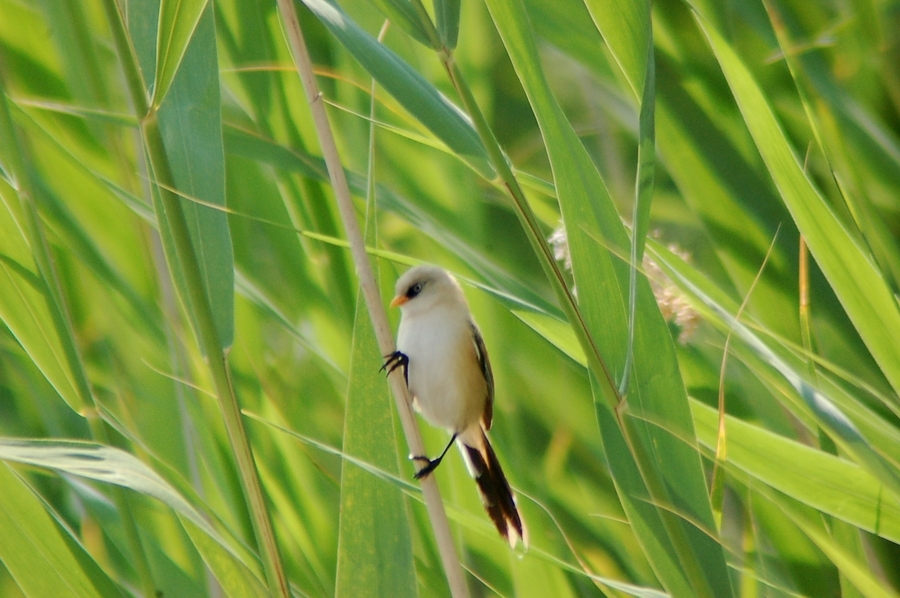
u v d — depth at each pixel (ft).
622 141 21.61
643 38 20.88
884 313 20.90
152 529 21.38
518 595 21.29
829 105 21.35
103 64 21.42
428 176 21.49
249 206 21.44
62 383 21.04
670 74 21.43
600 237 20.88
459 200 21.48
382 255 21.06
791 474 20.94
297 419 21.39
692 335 21.12
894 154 21.34
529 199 21.44
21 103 21.21
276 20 21.42
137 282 21.36
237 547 20.95
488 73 21.52
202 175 20.94
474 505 21.36
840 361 21.31
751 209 21.38
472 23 21.49
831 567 21.22
